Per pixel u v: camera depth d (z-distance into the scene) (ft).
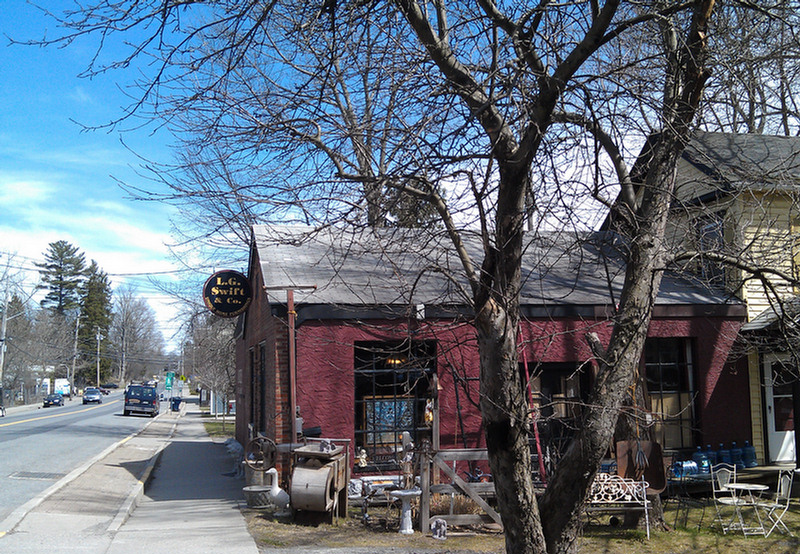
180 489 43.24
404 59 17.74
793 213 40.19
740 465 40.16
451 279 15.38
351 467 35.40
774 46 26.78
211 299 46.73
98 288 325.21
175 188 17.21
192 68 17.01
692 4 16.40
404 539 28.45
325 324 35.55
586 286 39.19
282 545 26.86
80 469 47.26
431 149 15.37
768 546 27.84
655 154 17.17
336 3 16.55
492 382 14.37
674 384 40.83
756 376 41.88
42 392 249.96
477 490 30.27
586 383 37.63
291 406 34.24
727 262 20.89
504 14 18.29
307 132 17.57
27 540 26.48
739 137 46.16
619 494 29.91
